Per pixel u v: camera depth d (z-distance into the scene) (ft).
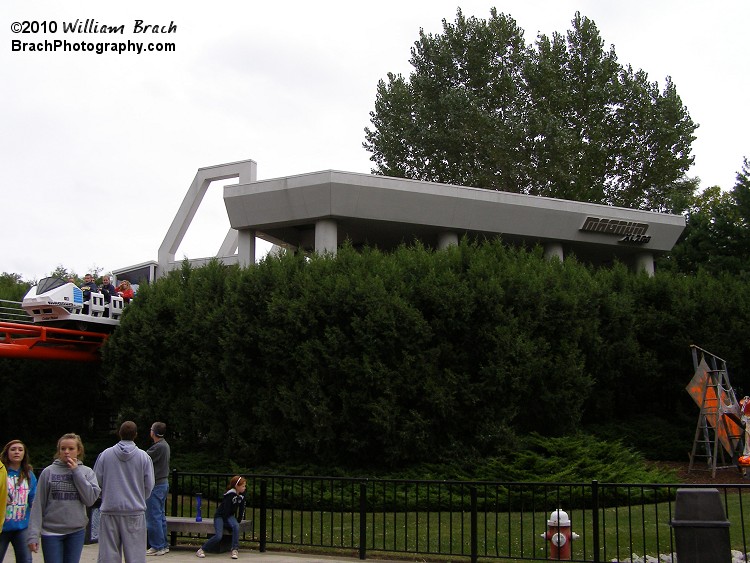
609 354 92.89
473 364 77.25
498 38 186.19
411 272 80.07
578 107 182.09
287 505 63.36
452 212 114.11
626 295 99.09
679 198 173.88
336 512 60.85
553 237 122.42
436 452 72.79
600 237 126.52
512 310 78.02
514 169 174.91
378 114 192.75
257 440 76.38
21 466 28.60
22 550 28.37
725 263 147.02
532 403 77.97
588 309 89.10
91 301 87.76
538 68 180.24
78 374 98.37
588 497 58.80
